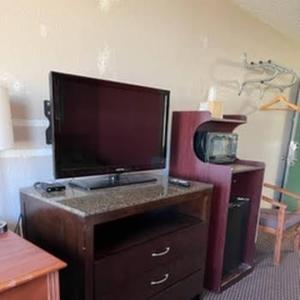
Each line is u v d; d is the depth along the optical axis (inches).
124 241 58.0
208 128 91.5
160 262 61.9
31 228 58.3
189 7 94.0
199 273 73.7
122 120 68.6
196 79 101.5
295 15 117.0
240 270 92.7
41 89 64.0
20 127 62.0
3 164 60.9
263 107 130.5
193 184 73.2
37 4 61.1
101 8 71.8
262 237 125.0
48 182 64.9
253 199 94.4
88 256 47.5
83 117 60.7
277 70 126.5
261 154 144.3
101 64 73.9
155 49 86.2
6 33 57.7
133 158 72.5
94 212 47.4
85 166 62.4
